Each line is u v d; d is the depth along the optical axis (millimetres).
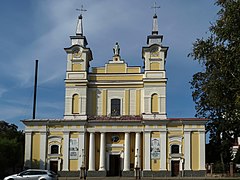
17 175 42312
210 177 60031
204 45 33250
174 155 62719
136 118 64625
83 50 67562
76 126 64625
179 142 63156
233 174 64812
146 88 65750
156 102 65312
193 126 63344
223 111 36250
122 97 67750
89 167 63438
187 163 62281
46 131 64688
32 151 64312
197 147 62812
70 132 64562
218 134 71188
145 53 66750
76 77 66875
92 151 63781
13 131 86812
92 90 68250
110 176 63719
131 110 67375
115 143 65000
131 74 67938
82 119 64625
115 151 64625
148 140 63406
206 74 36656
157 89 65625
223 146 71438
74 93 66438
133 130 63938
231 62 30594
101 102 67812
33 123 64938
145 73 66250
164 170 62375
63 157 63906
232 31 30172
